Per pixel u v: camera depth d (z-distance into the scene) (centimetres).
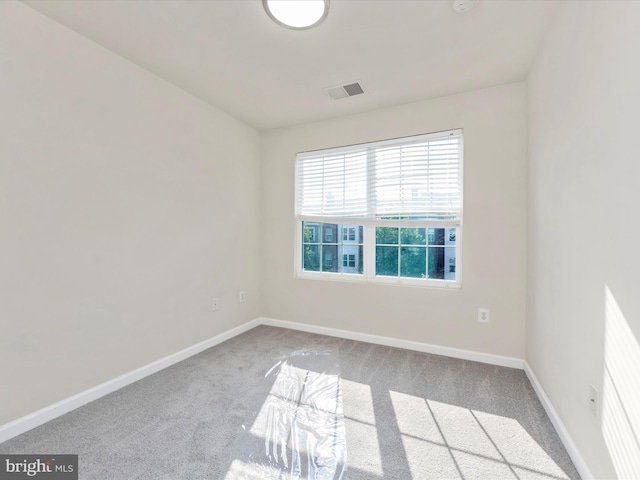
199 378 222
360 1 157
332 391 204
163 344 240
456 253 270
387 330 289
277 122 325
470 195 254
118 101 206
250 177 336
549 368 176
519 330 240
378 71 224
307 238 341
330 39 188
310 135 326
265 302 356
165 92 239
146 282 227
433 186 272
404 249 292
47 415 170
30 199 164
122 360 210
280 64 216
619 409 102
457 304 260
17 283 159
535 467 138
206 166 279
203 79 237
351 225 313
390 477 133
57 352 176
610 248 108
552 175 170
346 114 303
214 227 289
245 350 276
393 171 289
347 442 154
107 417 175
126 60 211
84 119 188
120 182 208
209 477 132
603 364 113
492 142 246
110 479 131
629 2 95
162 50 200
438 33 182
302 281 333
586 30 127
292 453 146
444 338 265
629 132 96
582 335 131
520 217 238
